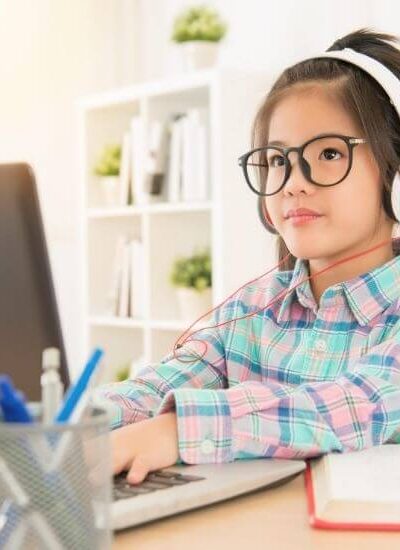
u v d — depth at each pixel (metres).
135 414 1.12
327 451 0.93
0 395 0.57
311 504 0.74
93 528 0.57
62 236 3.94
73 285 3.94
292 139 1.21
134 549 0.65
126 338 3.79
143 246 3.46
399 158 1.21
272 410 0.93
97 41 3.95
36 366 0.88
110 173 3.63
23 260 0.87
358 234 1.19
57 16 3.92
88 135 3.69
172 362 1.28
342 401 0.96
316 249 1.18
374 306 1.18
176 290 3.51
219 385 1.30
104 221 3.73
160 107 3.47
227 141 3.12
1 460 0.55
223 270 3.09
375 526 0.69
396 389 1.01
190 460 0.88
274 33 3.44
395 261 1.20
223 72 3.10
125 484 0.79
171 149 3.39
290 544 0.66
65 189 3.95
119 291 3.63
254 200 3.17
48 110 3.91
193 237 3.54
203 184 3.25
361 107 1.19
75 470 0.56
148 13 3.85
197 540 0.67
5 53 3.82
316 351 1.20
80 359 3.83
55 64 3.92
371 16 3.17
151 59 3.85
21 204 0.87
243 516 0.74
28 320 0.87
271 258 3.16
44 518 0.55
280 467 0.86
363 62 1.21
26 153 3.86
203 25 3.32
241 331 1.31
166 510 0.72
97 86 3.95
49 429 0.55
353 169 1.18
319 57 1.27
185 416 0.89
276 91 1.28
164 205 3.34
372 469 0.82
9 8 3.83
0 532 0.55
